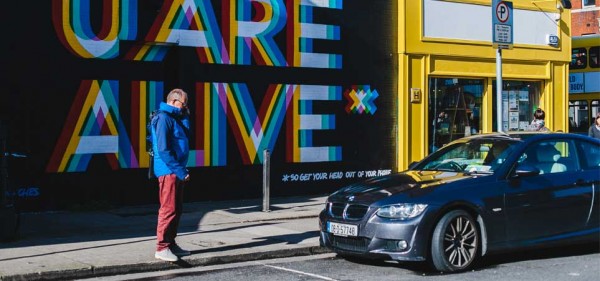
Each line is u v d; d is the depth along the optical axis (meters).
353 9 14.38
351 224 7.43
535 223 7.79
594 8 36.47
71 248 8.38
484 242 7.46
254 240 9.09
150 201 12.20
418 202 7.17
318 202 12.90
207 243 8.83
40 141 11.22
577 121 22.86
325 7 14.00
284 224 10.52
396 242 7.14
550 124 17.50
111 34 11.73
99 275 7.29
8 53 10.94
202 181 12.68
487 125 16.38
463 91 16.06
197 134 12.56
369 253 7.27
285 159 13.55
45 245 8.59
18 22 11.01
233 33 12.91
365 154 14.55
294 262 8.13
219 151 12.81
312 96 13.84
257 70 13.20
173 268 7.73
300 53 13.68
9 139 10.95
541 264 7.84
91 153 11.63
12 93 10.98
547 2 17.36
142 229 9.90
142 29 11.99
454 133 15.84
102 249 8.33
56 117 11.34
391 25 14.91
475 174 7.85
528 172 7.68
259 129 13.22
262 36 13.23
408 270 7.53
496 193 7.57
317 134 13.92
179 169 7.50
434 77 15.54
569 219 8.05
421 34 15.15
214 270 7.66
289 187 13.61
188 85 12.46
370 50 14.62
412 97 15.02
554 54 17.48
